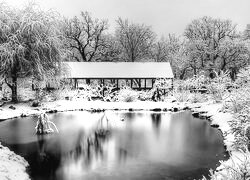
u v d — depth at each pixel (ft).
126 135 55.31
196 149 45.16
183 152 43.68
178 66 196.24
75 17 192.34
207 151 43.88
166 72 141.38
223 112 71.77
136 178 33.40
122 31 201.77
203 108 86.99
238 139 39.40
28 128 60.54
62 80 99.55
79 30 193.16
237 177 18.26
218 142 49.32
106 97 109.70
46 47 87.35
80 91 110.63
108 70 142.20
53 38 89.30
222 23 184.85
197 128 62.08
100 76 137.80
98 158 40.37
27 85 92.89
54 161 39.19
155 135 55.16
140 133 57.06
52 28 91.40
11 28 86.48
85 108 90.58
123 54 201.77
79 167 36.99
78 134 55.62
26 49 85.97
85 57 196.24
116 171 35.68
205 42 181.37
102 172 35.27
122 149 45.60
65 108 89.35
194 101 102.63
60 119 73.15
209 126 64.23
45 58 88.43
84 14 194.18
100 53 200.13
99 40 198.59
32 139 51.13
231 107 60.13
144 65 146.51
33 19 87.71
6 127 61.62
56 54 91.56
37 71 86.33
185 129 61.16
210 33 186.80
